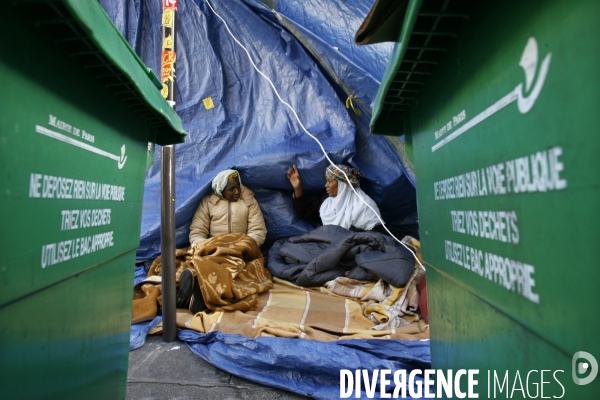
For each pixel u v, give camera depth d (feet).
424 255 2.54
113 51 1.77
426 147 2.33
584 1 0.97
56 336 1.79
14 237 1.45
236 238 7.64
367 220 8.21
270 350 4.46
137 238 2.88
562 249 1.09
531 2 1.19
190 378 4.35
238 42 9.04
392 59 1.99
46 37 1.63
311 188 9.14
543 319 1.20
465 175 1.76
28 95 1.52
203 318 5.56
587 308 1.00
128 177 2.64
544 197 1.16
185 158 8.84
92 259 2.13
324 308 6.15
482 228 1.62
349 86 8.16
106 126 2.25
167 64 5.69
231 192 8.42
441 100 2.03
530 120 1.22
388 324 5.46
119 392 2.68
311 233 8.05
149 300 6.04
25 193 1.52
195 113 9.11
